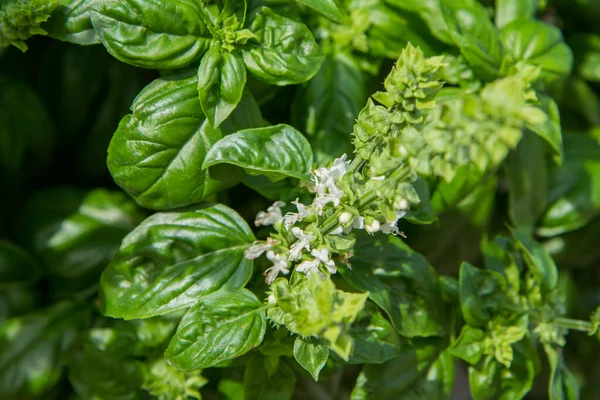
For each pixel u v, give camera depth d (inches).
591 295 21.3
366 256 16.8
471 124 12.7
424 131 13.3
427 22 17.8
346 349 13.5
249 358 16.6
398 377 17.0
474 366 17.2
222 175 16.2
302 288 14.8
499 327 16.9
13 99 18.8
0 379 18.0
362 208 14.6
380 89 18.5
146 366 17.4
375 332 16.3
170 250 16.4
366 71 18.2
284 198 16.7
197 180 16.2
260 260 16.9
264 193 16.6
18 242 18.7
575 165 19.5
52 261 18.5
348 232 15.0
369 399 16.9
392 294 16.8
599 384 20.9
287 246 15.7
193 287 16.3
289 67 16.2
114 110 19.2
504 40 18.2
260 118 16.7
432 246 18.8
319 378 16.8
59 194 18.9
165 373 17.2
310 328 13.6
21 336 18.2
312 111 17.7
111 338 17.4
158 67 16.0
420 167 13.4
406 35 18.0
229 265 16.4
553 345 17.5
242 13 16.2
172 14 15.8
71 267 18.6
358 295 13.8
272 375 16.7
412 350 17.1
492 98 12.6
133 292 16.3
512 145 12.6
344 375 18.9
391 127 14.8
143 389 17.4
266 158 15.8
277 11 16.4
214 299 15.8
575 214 19.3
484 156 12.8
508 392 17.2
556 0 20.8
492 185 18.7
